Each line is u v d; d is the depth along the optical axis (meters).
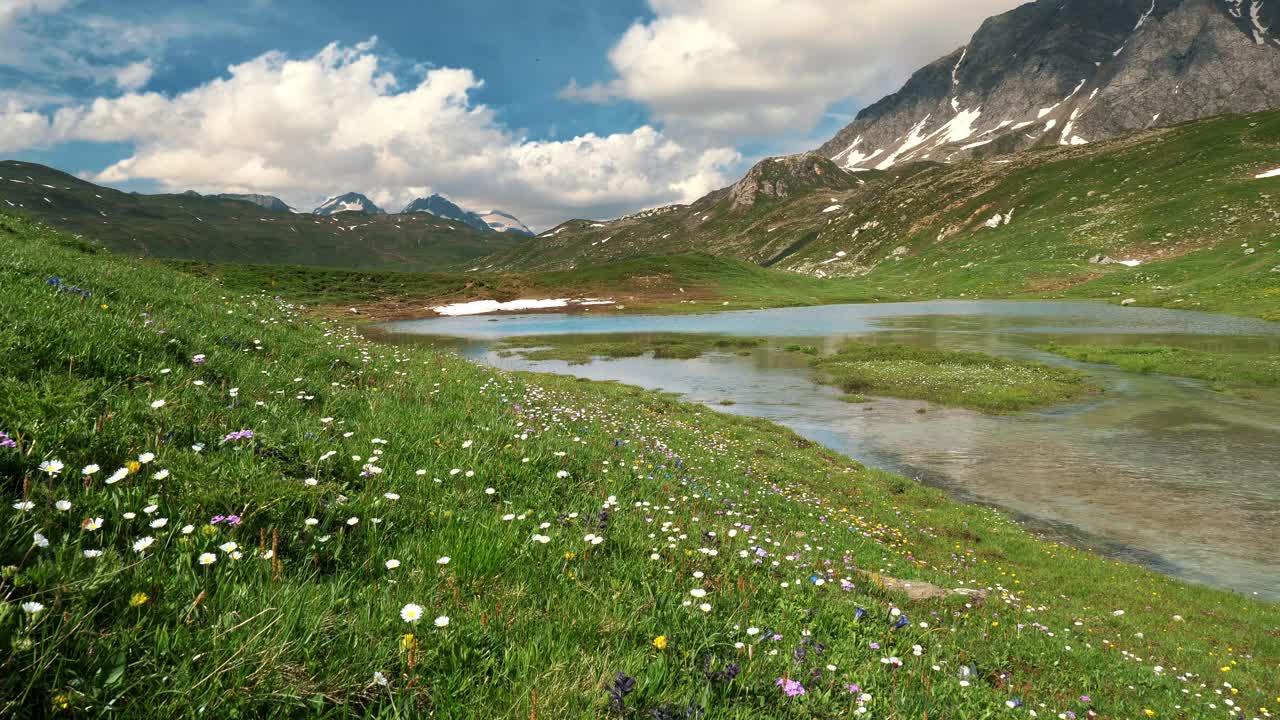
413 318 114.44
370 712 2.63
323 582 3.80
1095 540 18.45
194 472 4.55
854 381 46.28
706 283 167.38
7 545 2.89
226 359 8.99
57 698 2.15
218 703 2.41
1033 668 7.30
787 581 6.16
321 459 5.68
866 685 4.20
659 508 7.98
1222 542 18.12
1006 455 27.45
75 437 4.42
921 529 17.06
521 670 3.17
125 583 2.88
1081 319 95.62
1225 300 103.19
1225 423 32.31
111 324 8.10
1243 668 10.20
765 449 23.91
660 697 3.19
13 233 19.17
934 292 182.38
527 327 98.44
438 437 7.79
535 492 6.86
